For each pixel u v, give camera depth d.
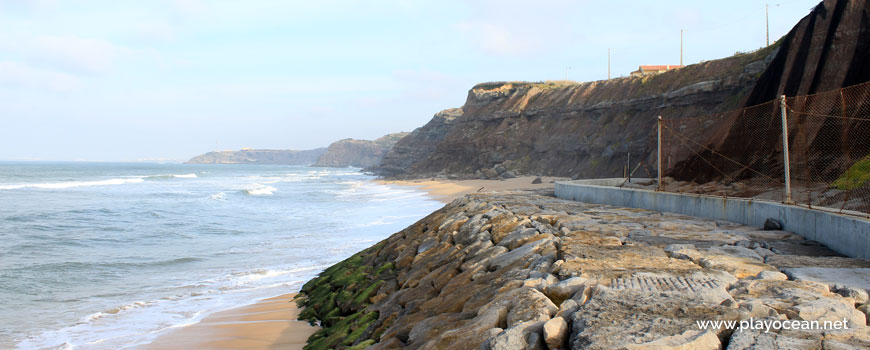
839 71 20.98
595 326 4.23
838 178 13.98
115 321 11.74
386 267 12.92
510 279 6.93
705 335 3.88
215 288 14.59
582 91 72.25
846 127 14.96
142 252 20.31
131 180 87.62
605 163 56.38
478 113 92.12
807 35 22.94
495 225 12.39
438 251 12.09
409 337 6.33
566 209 15.23
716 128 26.58
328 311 11.45
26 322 11.72
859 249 7.32
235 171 174.88
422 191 53.75
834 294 5.09
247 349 9.70
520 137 77.12
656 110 53.81
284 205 40.66
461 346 4.82
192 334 10.69
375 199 45.81
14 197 47.94
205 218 31.64
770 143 17.95
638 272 6.16
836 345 3.66
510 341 4.42
